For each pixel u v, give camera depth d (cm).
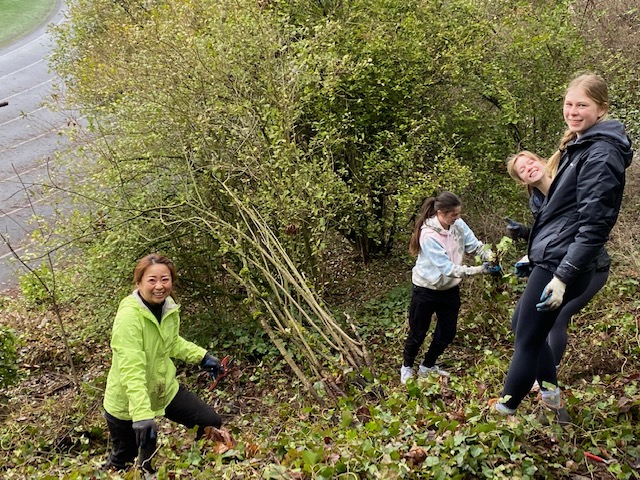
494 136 837
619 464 341
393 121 823
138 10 1122
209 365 458
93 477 393
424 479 321
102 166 746
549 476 333
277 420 517
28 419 636
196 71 689
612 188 318
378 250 935
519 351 360
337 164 841
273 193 649
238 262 751
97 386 667
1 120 2006
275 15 776
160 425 559
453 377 496
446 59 792
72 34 1459
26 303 979
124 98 717
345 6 823
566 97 344
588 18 991
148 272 417
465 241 547
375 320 758
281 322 728
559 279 326
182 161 714
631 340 498
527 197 823
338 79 718
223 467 370
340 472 330
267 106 672
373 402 493
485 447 336
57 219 779
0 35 3116
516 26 822
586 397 411
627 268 643
